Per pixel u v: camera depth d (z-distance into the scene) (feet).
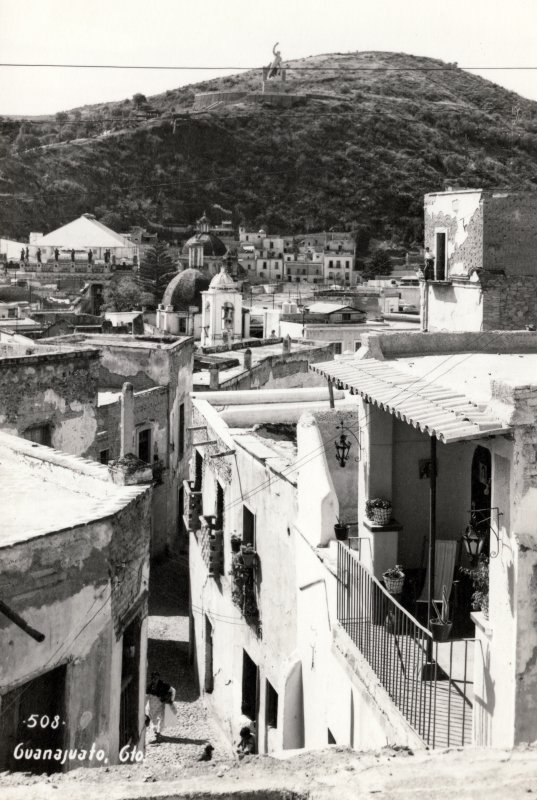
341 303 350.43
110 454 111.75
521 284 111.86
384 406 40.91
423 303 126.11
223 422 81.41
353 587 46.70
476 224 112.27
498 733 34.68
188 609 102.22
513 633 33.68
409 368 49.55
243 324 337.11
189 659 92.79
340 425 58.49
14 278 473.26
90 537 39.60
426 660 41.47
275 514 64.80
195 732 77.15
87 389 96.32
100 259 554.87
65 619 38.52
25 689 37.76
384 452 48.08
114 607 41.57
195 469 89.97
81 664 39.50
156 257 535.60
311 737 55.11
